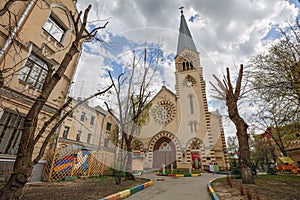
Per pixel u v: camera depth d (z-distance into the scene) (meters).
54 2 7.36
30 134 2.50
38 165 6.44
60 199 3.72
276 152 20.75
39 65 6.76
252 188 5.14
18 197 2.30
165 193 5.26
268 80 7.72
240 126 6.80
